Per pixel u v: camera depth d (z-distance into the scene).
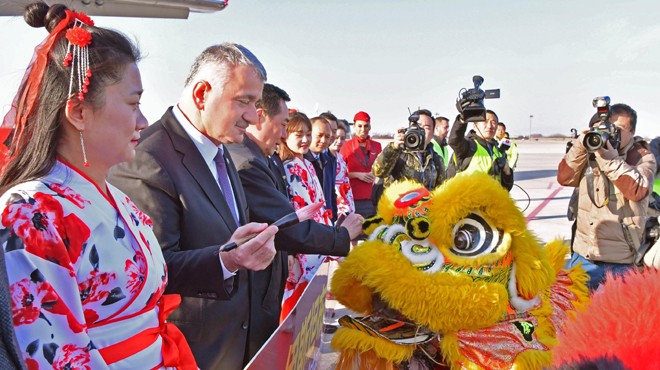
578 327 0.83
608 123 3.99
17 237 1.26
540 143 78.88
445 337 2.19
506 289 2.29
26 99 1.41
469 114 5.84
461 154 6.20
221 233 2.22
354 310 2.40
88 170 1.46
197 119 2.26
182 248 2.17
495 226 2.30
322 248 2.77
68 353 1.27
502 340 2.19
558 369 0.80
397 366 2.23
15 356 1.12
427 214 2.29
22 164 1.39
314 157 5.55
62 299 1.29
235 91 2.21
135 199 2.07
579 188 4.26
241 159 2.81
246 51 2.30
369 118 7.96
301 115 4.09
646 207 4.11
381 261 2.22
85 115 1.42
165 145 2.19
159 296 1.61
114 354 1.43
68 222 1.34
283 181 3.76
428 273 2.20
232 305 2.29
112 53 1.44
